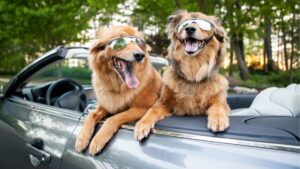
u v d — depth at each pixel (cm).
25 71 151
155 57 156
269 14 429
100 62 118
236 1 432
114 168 88
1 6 515
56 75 219
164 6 454
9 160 138
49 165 112
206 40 115
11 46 698
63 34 577
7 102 155
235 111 115
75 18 566
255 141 69
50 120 123
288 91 94
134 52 109
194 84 112
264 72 943
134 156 85
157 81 125
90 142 101
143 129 88
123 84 113
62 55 139
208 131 78
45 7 526
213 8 441
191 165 72
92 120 108
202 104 111
